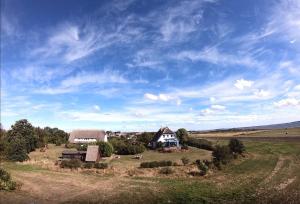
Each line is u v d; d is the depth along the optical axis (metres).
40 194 40.75
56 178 51.72
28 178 52.03
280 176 47.56
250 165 58.84
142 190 42.06
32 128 105.44
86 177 52.34
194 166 57.00
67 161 64.50
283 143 90.00
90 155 68.94
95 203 36.38
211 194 38.81
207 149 90.50
